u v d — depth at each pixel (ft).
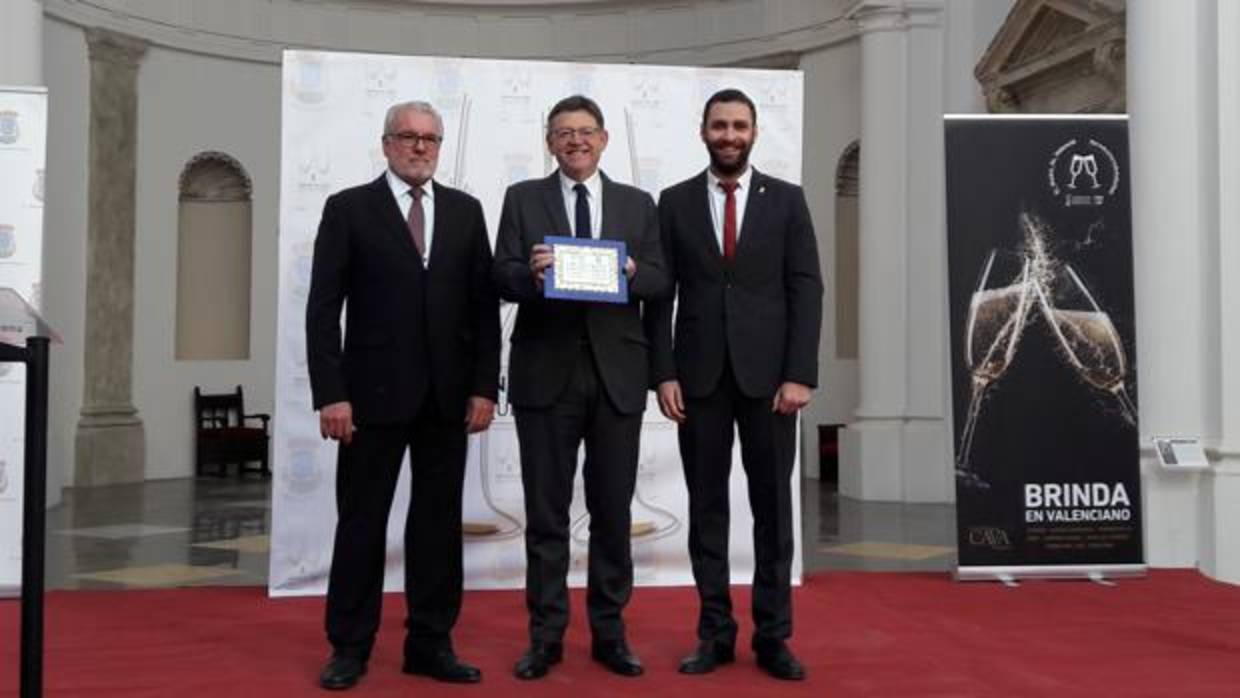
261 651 13.02
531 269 11.26
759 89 17.95
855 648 13.14
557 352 11.70
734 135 11.68
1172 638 13.64
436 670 11.66
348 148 16.97
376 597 11.64
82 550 21.86
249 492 32.65
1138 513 17.48
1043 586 16.99
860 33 31.91
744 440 11.95
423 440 11.74
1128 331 17.60
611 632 11.97
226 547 22.29
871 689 11.36
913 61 30.73
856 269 36.14
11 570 16.56
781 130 17.98
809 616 14.99
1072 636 13.78
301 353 16.78
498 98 17.43
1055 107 26.84
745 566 17.79
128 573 19.16
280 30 39.55
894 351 30.71
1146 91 19.43
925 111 30.63
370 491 11.51
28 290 16.75
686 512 17.54
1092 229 17.69
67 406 34.12
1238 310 18.65
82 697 11.03
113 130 35.50
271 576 16.52
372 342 11.44
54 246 33.76
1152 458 18.98
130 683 11.55
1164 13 19.27
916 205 30.58
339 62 16.97
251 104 39.22
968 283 17.57
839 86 35.70
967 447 17.46
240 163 38.91
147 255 36.86
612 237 11.70
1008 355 17.51
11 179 16.76
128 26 35.96
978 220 17.65
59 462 32.55
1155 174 19.27
